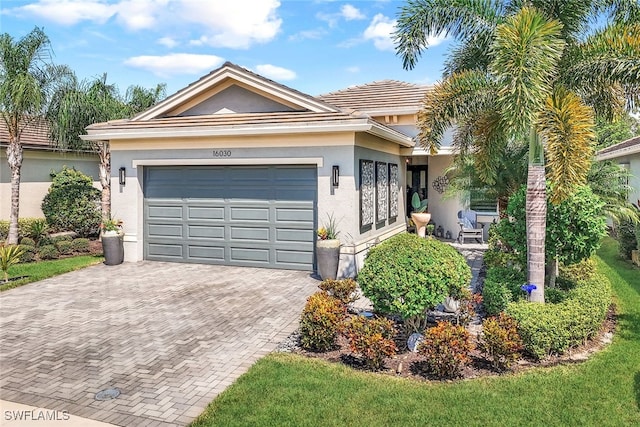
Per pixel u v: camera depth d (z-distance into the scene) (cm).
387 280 655
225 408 524
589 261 1083
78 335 785
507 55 692
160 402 549
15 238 1603
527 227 800
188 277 1209
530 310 691
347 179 1180
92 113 1694
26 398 564
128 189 1394
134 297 1025
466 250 1603
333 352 694
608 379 589
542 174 782
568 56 807
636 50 754
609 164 1291
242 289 1081
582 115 703
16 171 1608
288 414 509
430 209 1886
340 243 1185
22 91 1457
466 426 486
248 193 1312
